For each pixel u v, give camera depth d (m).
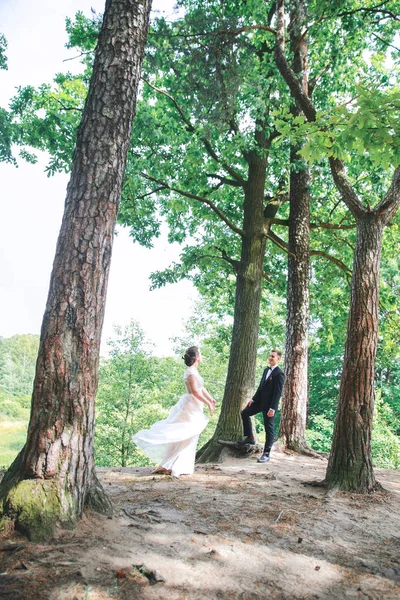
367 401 6.35
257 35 11.71
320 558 3.63
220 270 16.56
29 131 11.91
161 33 9.80
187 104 10.52
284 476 7.11
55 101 12.28
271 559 3.49
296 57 10.98
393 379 29.27
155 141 11.68
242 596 2.86
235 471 7.42
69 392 3.75
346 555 3.76
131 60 4.45
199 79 10.06
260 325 18.61
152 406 23.72
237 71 9.87
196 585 2.93
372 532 4.46
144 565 3.07
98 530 3.59
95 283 3.99
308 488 6.23
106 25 4.48
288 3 9.53
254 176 12.40
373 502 5.62
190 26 9.94
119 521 3.88
